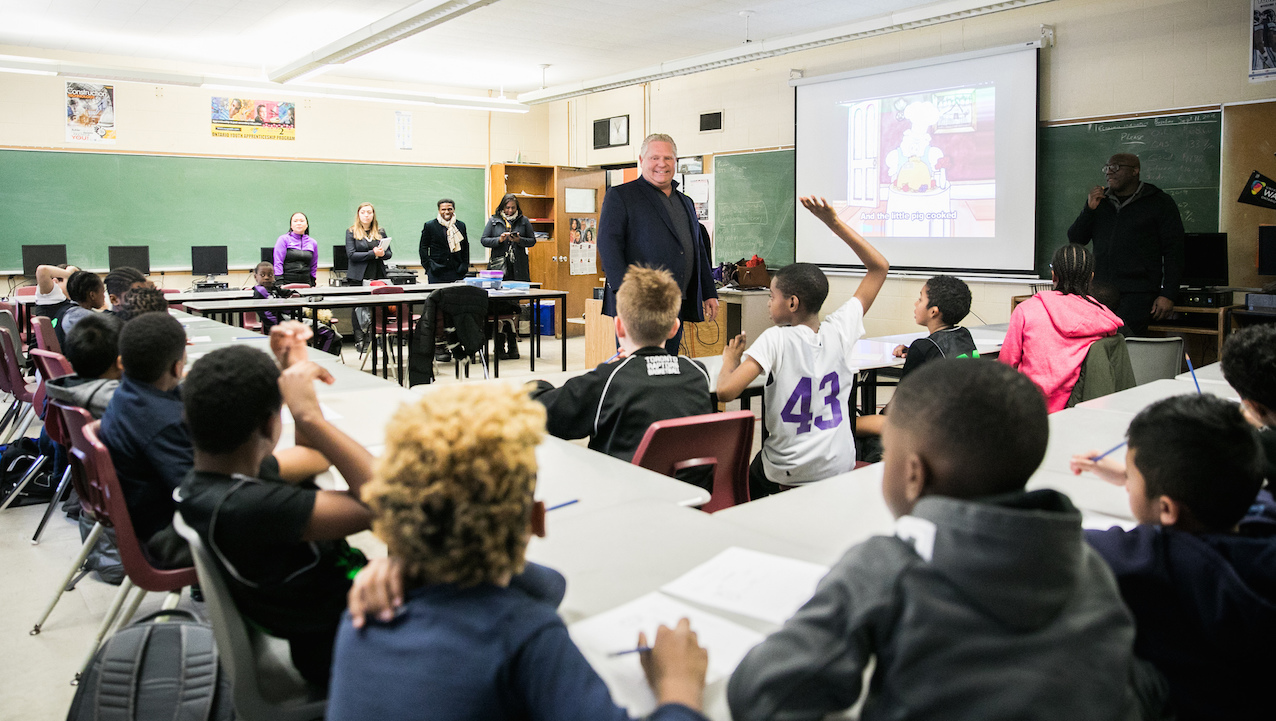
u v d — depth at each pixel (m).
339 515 1.20
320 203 9.75
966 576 0.68
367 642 0.76
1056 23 6.38
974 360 0.81
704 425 1.93
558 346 8.76
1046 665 0.66
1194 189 5.79
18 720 1.97
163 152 8.84
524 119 11.08
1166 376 3.58
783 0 6.80
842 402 2.45
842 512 1.40
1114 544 1.03
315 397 1.33
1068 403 3.07
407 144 10.25
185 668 1.42
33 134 8.23
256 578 1.18
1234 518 1.02
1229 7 5.53
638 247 3.47
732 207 8.95
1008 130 6.67
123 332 1.85
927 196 7.23
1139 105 6.01
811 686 0.69
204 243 9.12
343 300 6.30
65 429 2.38
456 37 8.05
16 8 6.84
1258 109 5.46
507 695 0.74
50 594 2.67
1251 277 5.58
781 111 8.37
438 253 8.09
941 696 0.66
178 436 1.82
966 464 0.75
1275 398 1.46
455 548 0.74
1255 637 0.92
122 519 1.73
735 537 1.27
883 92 7.46
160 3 6.79
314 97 9.59
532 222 10.55
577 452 1.87
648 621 1.00
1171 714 0.88
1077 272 3.14
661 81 9.63
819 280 2.48
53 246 8.16
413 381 6.04
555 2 6.87
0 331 3.88
